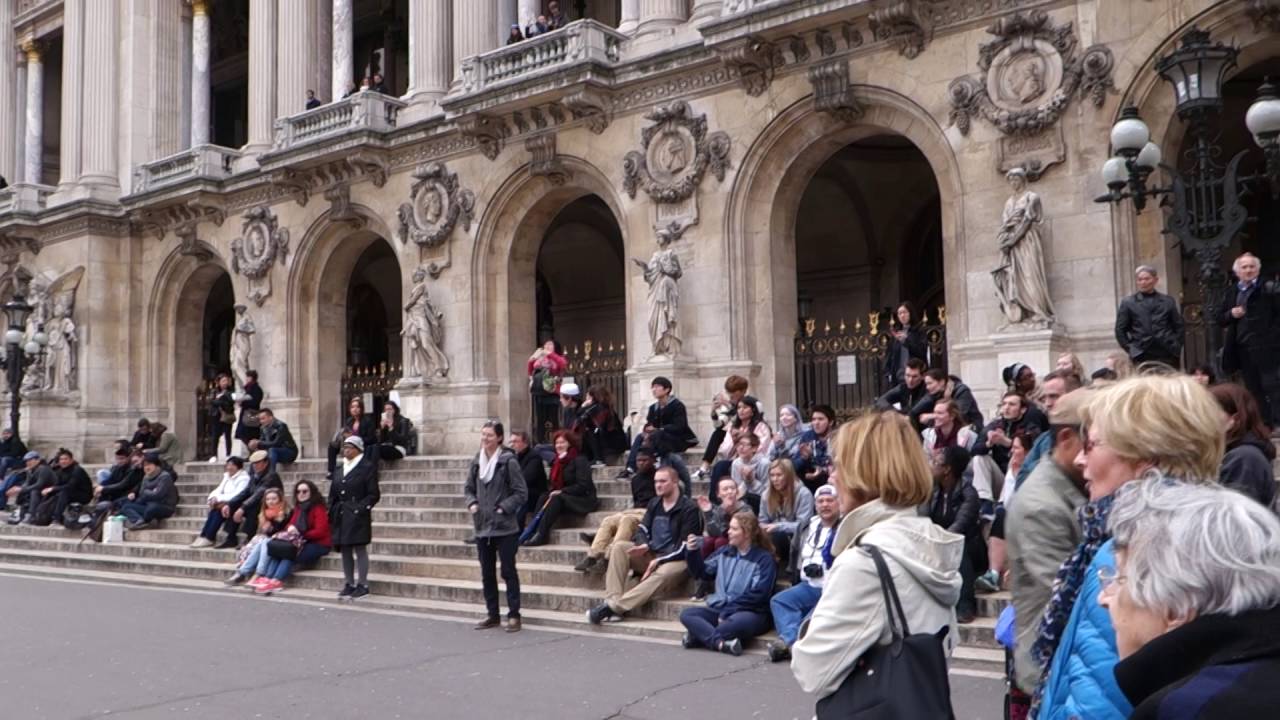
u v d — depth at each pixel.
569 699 8.58
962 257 17.25
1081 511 3.38
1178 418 3.16
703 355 19.92
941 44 17.64
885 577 3.74
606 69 21.12
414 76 25.56
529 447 15.67
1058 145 16.33
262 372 27.53
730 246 19.77
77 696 8.96
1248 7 14.86
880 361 18.97
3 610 14.16
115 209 30.95
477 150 23.75
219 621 12.98
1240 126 19.69
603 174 21.61
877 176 25.11
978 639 9.99
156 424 24.08
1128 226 15.88
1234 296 12.13
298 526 16.05
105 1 31.92
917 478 3.95
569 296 31.92
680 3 21.55
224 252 28.91
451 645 11.14
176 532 19.92
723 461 13.30
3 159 36.66
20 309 26.70
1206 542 2.34
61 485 22.45
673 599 12.10
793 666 3.83
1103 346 15.74
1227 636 2.26
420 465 21.44
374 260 33.22
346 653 10.75
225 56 35.66
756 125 19.56
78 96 32.72
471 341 23.52
